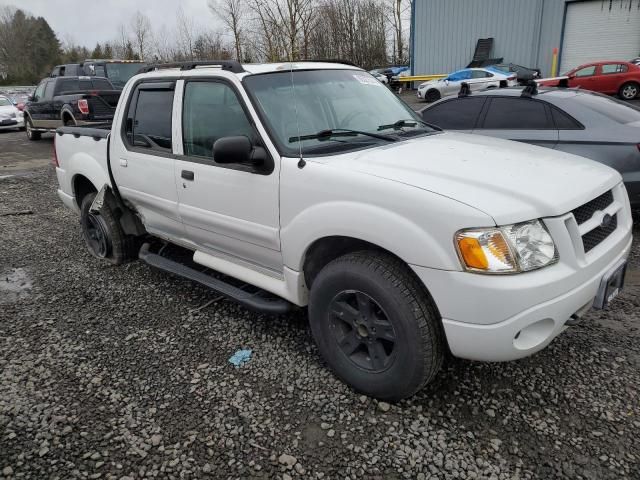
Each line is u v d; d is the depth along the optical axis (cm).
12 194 866
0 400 301
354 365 290
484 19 2492
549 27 2373
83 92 1341
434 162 284
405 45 4628
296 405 288
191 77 365
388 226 252
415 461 246
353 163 284
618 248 284
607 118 550
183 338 365
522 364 315
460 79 2112
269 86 335
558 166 295
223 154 294
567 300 243
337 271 279
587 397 284
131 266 505
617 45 2283
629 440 252
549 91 612
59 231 643
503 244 231
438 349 260
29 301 436
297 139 315
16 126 1866
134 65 1761
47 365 337
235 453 255
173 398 298
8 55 6606
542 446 251
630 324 357
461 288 235
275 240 315
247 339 359
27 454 258
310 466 246
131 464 250
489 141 353
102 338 369
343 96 363
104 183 466
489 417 273
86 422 280
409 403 286
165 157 388
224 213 346
